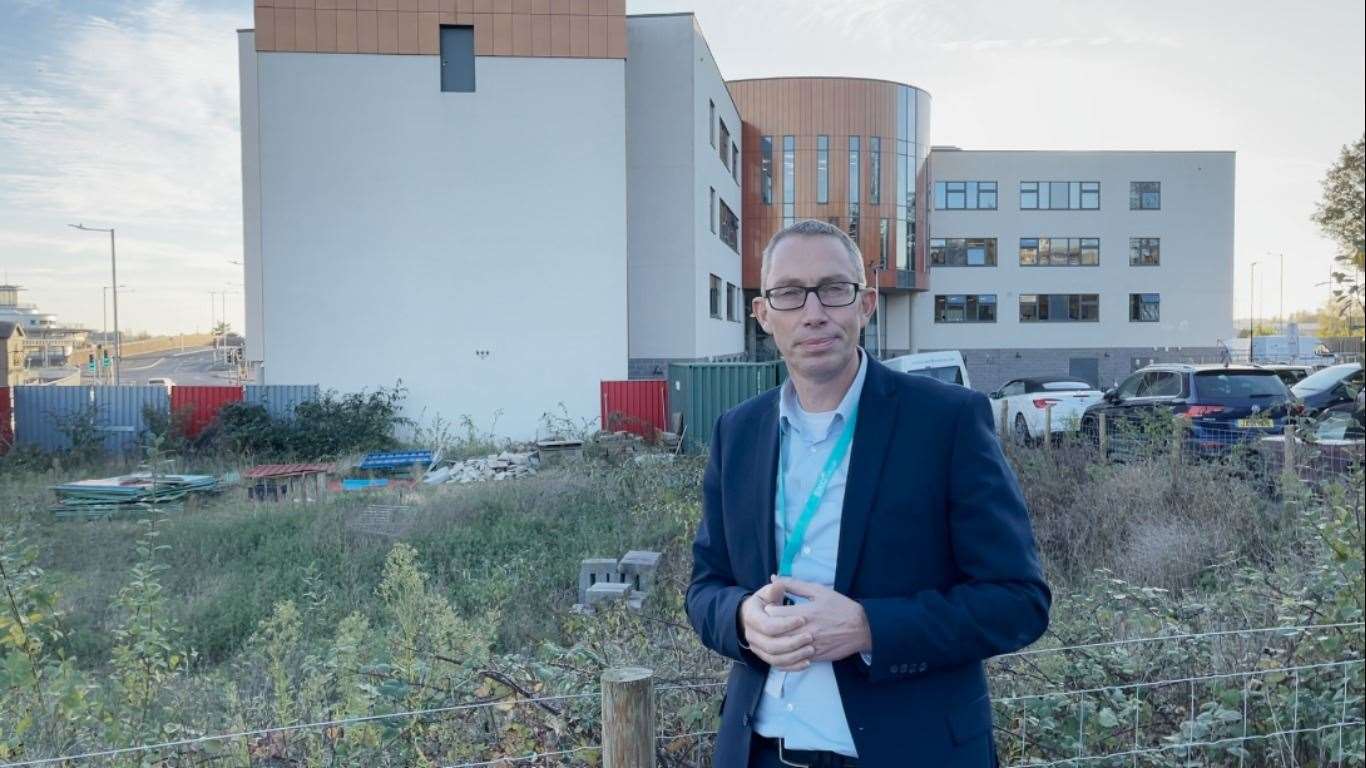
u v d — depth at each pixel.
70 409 19.12
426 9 20.69
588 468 13.24
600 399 20.80
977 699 1.96
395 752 3.49
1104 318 44.22
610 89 20.98
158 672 4.55
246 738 3.50
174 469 15.16
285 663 5.48
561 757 3.36
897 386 2.00
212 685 5.45
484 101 20.86
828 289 2.01
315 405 18.92
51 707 4.05
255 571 8.81
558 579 8.38
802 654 1.81
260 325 24.44
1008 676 3.84
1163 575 6.74
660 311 24.39
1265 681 3.58
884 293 43.38
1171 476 8.56
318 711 3.98
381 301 20.70
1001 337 44.25
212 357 109.56
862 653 1.83
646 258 24.41
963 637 1.78
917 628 1.77
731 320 32.91
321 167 20.56
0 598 3.99
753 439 2.16
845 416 2.01
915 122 41.44
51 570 8.84
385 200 20.70
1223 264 44.12
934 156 44.16
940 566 1.91
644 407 20.20
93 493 12.38
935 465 1.89
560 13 20.94
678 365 18.84
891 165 40.19
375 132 20.66
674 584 6.77
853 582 1.90
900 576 1.89
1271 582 4.80
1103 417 10.66
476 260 20.89
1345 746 3.39
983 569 1.84
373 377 20.69
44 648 5.68
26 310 91.88
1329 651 3.63
